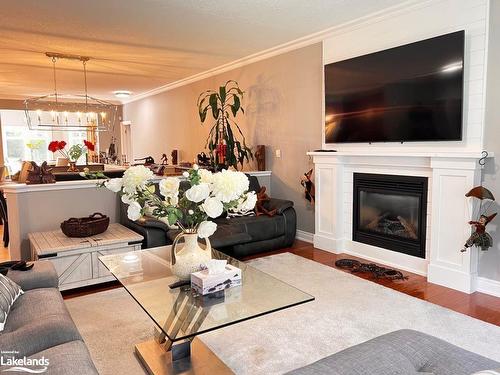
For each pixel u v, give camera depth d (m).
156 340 2.39
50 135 12.22
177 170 6.69
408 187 3.79
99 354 2.35
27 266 2.43
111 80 7.52
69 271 3.32
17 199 3.80
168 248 3.08
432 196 3.44
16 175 6.96
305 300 2.05
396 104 3.79
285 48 5.11
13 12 3.73
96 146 10.78
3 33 4.40
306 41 4.79
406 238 3.86
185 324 1.80
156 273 2.46
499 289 3.15
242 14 3.86
